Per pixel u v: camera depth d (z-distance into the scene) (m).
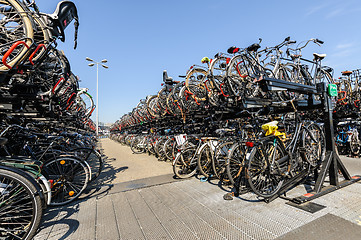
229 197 2.74
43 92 3.14
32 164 2.09
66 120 6.20
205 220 2.15
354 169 4.12
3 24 2.40
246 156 2.60
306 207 2.29
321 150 3.51
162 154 6.42
